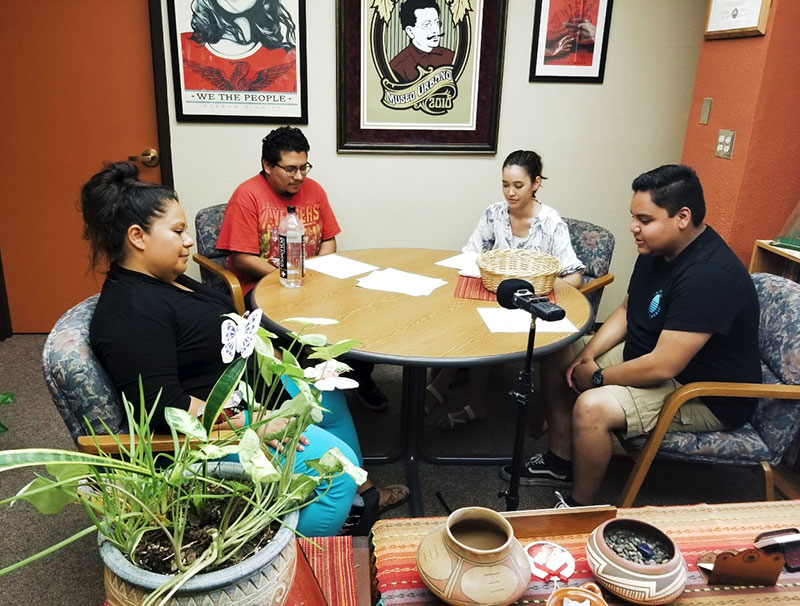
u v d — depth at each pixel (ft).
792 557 3.24
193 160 9.93
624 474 7.43
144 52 9.55
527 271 6.61
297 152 7.87
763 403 5.83
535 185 7.93
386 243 10.71
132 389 4.41
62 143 9.87
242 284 8.44
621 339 7.05
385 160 10.21
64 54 9.45
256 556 2.32
